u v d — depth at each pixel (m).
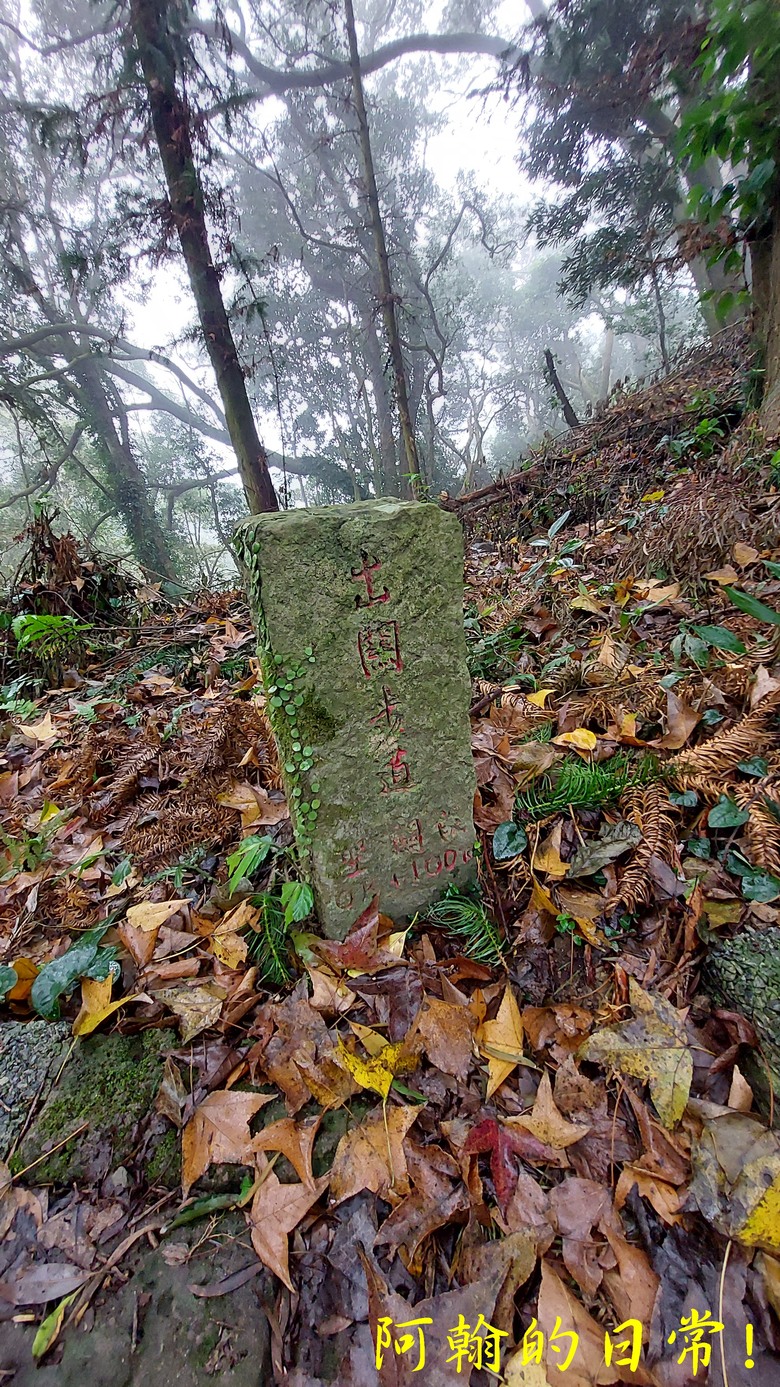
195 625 3.99
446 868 1.58
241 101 5.89
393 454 14.30
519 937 1.47
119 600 4.25
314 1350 0.93
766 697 1.78
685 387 6.00
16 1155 1.19
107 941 1.61
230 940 1.53
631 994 1.27
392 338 7.11
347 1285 0.98
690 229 4.05
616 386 7.40
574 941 1.43
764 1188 0.95
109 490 14.66
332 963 1.44
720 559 2.76
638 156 9.45
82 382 14.38
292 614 1.26
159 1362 0.93
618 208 9.91
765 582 2.47
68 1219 1.09
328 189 13.74
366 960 1.43
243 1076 1.28
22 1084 1.31
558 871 1.55
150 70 5.18
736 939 1.32
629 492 4.51
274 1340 0.93
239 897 1.66
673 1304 0.92
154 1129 1.21
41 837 2.05
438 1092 1.21
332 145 12.47
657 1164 1.05
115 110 5.45
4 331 12.52
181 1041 1.35
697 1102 1.09
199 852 1.87
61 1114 1.24
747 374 4.35
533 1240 0.98
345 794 1.42
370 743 1.41
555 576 3.35
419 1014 1.30
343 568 1.28
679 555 2.86
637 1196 1.03
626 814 1.65
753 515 2.89
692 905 1.38
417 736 1.45
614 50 7.88
